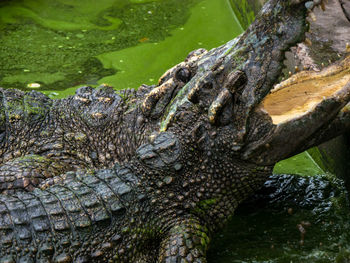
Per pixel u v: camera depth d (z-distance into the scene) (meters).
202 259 5.05
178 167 5.45
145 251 5.30
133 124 6.39
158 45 10.61
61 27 11.48
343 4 8.06
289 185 6.53
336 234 5.61
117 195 5.28
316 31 7.39
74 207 5.10
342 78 5.26
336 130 5.34
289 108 5.26
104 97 6.84
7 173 5.91
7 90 7.17
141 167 5.53
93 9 12.33
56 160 6.36
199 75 5.60
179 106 5.64
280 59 5.05
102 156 6.45
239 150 5.37
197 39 10.78
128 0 12.71
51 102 7.14
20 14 12.05
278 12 4.96
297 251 5.41
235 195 5.65
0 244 4.78
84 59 10.18
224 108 5.31
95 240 5.02
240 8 11.20
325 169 6.80
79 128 6.65
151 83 9.24
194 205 5.47
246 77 5.21
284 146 5.27
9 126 6.63
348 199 6.07
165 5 12.39
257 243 5.62
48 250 4.83
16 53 10.41
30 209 5.05
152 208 5.37
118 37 11.02
